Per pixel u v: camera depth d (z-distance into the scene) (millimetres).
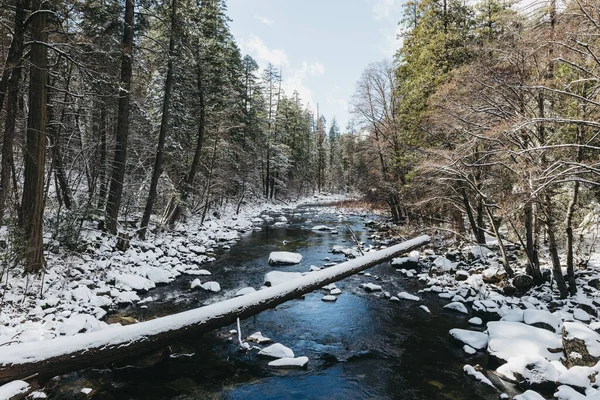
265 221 28297
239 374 6070
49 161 12055
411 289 11234
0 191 7758
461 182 13266
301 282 9109
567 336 6266
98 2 11430
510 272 11008
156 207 19312
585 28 7023
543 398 5039
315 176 65375
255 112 33438
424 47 16594
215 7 19500
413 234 17906
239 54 27188
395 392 5664
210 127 21859
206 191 23062
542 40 8062
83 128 14289
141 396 5277
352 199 42375
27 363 4582
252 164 31969
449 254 14641
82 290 8375
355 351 7109
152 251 13281
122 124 12445
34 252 8422
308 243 18516
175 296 9602
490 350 6730
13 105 7879
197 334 6551
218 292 10031
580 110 8148
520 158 8633
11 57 7527
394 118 22688
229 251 16141
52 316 6977
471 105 10461
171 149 18500
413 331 8109
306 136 57125
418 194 17281
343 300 10117
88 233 12031
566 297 9250
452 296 10383
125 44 11523
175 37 14219
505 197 10344
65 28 10789
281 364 6340
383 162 24125
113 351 5355
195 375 5969
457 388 5785
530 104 9180
